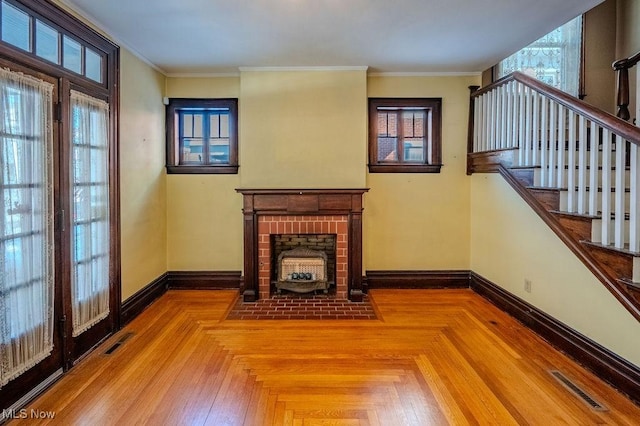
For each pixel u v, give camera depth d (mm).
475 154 4637
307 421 2195
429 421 2197
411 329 3570
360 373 2746
